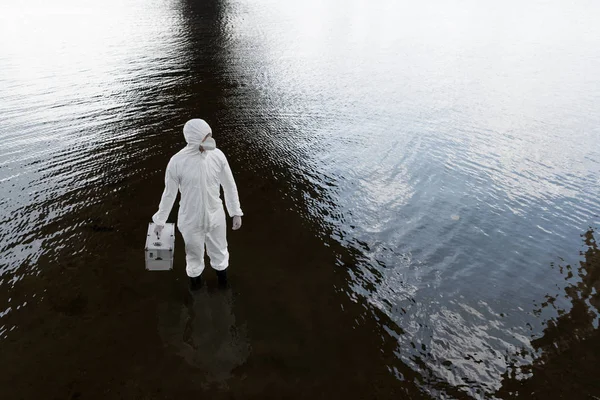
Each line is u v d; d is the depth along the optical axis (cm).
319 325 318
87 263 369
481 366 289
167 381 268
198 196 301
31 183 484
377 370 283
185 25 1376
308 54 1100
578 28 1424
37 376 268
